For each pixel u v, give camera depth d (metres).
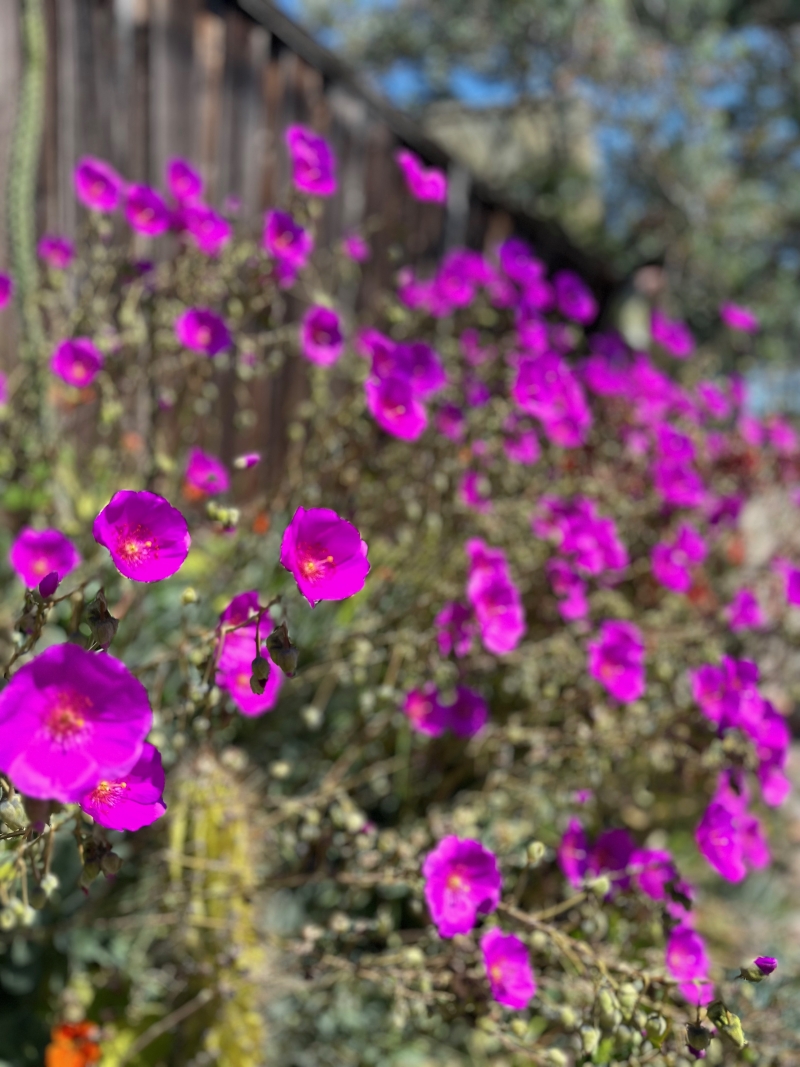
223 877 1.75
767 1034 1.59
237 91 3.49
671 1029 1.34
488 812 2.14
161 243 3.22
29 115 2.49
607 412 3.13
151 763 1.05
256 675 1.13
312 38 3.73
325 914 2.22
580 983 1.51
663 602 2.76
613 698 2.20
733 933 2.72
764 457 3.25
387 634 2.05
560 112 9.65
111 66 3.00
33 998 1.95
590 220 10.21
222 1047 1.73
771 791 1.84
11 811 1.00
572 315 3.29
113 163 3.06
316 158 2.09
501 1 9.00
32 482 2.26
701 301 8.99
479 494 2.32
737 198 8.42
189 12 3.24
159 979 1.94
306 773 2.33
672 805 2.78
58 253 2.32
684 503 2.67
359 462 2.13
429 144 4.60
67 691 0.88
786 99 8.80
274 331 2.40
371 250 4.26
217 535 2.18
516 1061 1.98
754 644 2.87
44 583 1.11
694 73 8.16
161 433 2.29
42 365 2.24
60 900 1.94
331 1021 2.05
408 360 2.12
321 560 1.11
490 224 5.29
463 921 1.40
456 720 1.98
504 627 1.97
